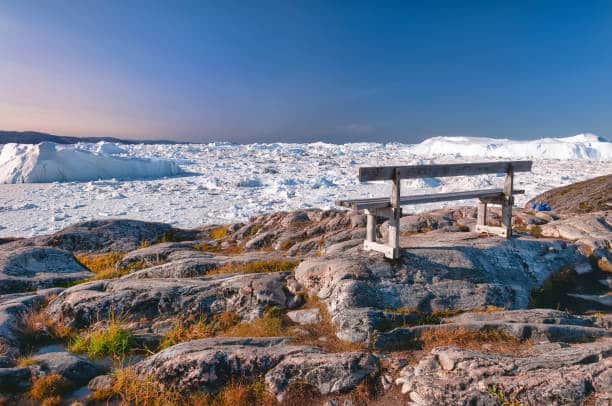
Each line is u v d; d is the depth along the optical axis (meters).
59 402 5.14
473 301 6.96
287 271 8.11
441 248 8.21
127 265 11.90
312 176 112.06
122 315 7.36
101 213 53.31
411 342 5.79
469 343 5.66
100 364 6.20
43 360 5.93
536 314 6.41
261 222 14.98
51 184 85.12
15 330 7.02
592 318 6.67
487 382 4.55
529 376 4.55
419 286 7.15
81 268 12.74
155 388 5.20
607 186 19.92
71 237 14.99
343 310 6.36
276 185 82.50
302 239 12.73
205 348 5.60
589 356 4.86
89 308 7.46
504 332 5.83
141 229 16.03
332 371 5.00
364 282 6.95
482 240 9.39
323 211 14.61
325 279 7.26
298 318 6.67
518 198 61.69
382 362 5.29
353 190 80.00
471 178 93.50
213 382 5.13
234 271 9.05
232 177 108.38
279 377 5.02
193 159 187.25
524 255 9.00
